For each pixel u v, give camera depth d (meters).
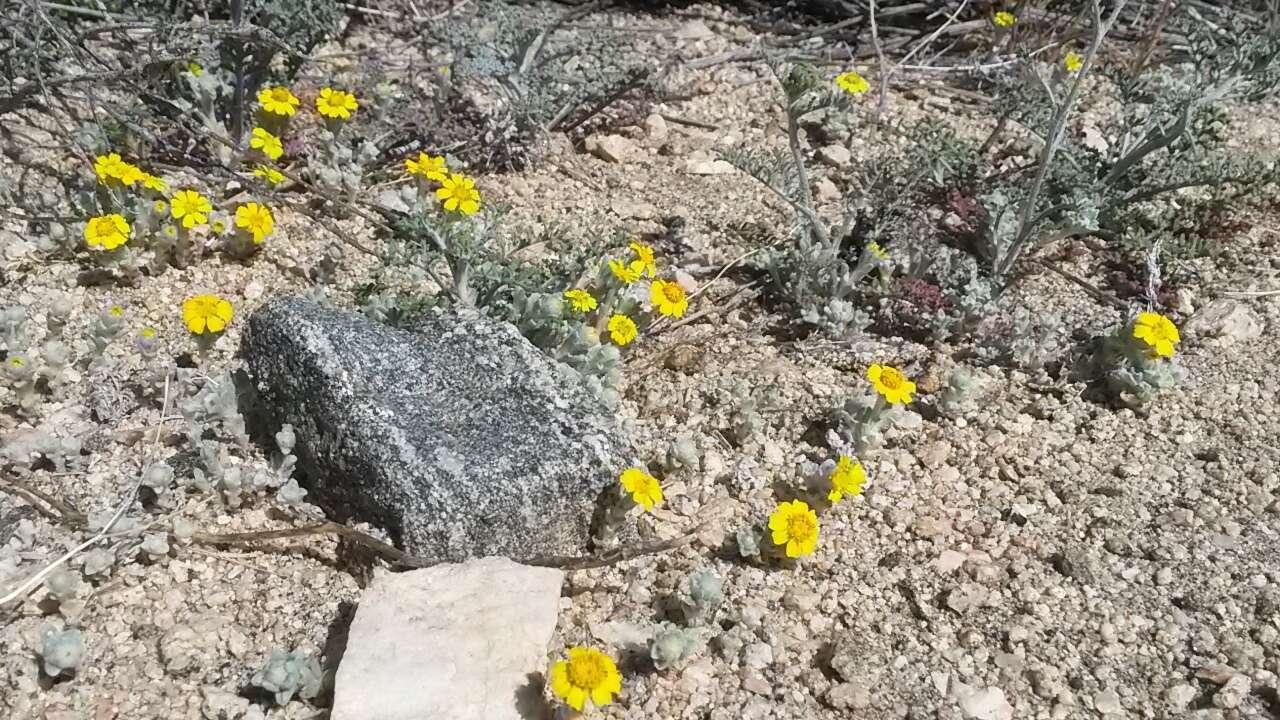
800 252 0.42
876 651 0.32
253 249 0.42
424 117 0.49
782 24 0.60
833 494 0.34
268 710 0.29
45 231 0.41
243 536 0.32
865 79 0.56
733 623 0.32
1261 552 0.34
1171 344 0.37
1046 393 0.39
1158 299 0.42
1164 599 0.33
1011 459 0.37
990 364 0.40
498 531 0.32
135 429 0.35
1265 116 0.53
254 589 0.32
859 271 0.41
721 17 0.61
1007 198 0.43
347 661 0.28
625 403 0.38
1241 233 0.46
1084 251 0.45
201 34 0.44
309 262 0.42
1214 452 0.37
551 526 0.32
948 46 0.59
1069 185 0.44
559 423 0.33
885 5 0.62
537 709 0.29
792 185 0.44
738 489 0.36
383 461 0.32
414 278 0.39
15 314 0.36
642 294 0.41
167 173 0.45
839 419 0.37
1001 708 0.30
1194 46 0.44
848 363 0.40
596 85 0.50
